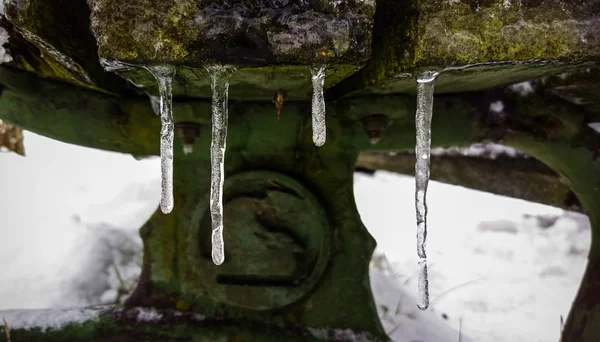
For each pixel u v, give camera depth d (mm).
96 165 1243
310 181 538
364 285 542
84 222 970
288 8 382
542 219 1208
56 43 415
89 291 785
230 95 502
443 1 384
